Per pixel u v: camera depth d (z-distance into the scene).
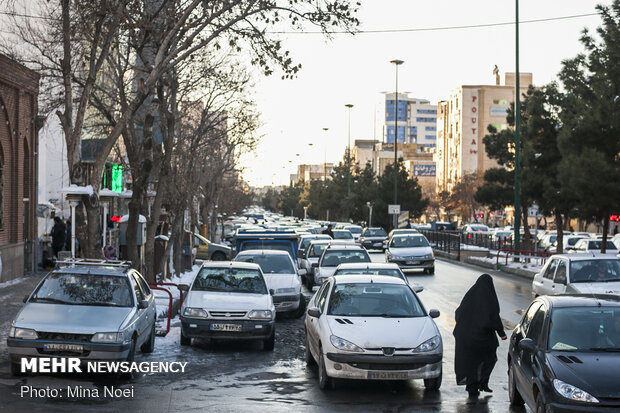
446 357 13.25
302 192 138.50
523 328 9.58
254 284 15.23
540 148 37.06
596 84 28.30
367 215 76.31
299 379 11.23
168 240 26.34
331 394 10.19
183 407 9.29
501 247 47.62
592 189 27.16
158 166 21.58
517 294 23.64
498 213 79.62
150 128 18.25
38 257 27.22
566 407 7.29
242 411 9.12
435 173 162.62
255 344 14.75
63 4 15.40
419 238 34.31
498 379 11.42
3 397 9.51
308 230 48.53
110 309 11.21
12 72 22.44
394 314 11.26
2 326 14.66
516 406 9.49
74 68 19.11
